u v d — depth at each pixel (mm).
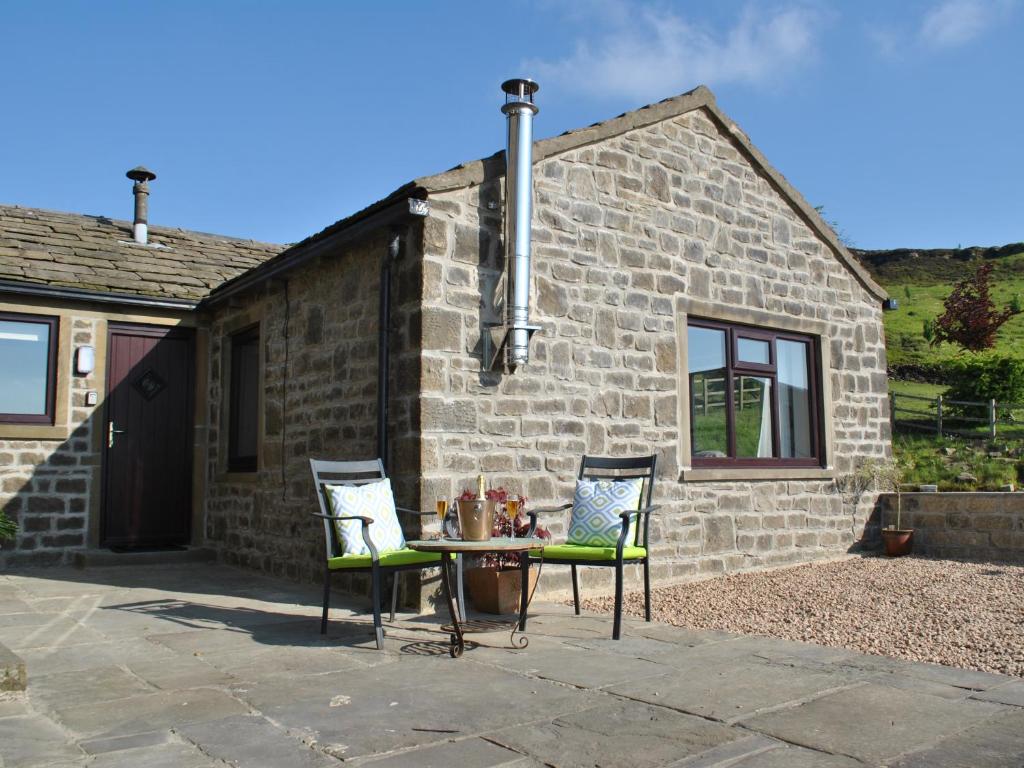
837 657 4520
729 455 7992
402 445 5953
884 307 9781
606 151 7133
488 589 5832
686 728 3318
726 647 4766
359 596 6520
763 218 8438
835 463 8875
